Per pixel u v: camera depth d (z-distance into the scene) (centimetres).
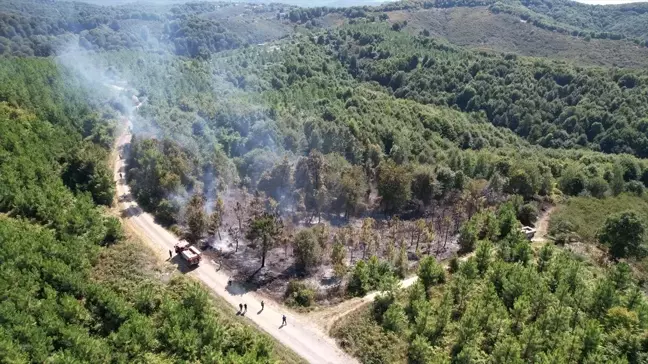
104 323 5275
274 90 15788
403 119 15875
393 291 6172
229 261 7338
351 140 11231
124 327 5034
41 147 8850
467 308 5650
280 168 9262
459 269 6756
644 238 7925
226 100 13050
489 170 11231
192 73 15675
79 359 4572
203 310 5647
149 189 8975
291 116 12275
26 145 8556
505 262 6712
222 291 6588
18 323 4684
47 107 10450
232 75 16700
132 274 6450
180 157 9200
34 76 11750
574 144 17888
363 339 5672
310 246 7119
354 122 12512
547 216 9775
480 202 9194
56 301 5259
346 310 6309
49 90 11325
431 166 10375
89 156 8931
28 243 5947
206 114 11850
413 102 18875
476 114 19838
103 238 7138
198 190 8975
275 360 5144
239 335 5366
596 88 19075
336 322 6056
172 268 6931
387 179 9356
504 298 5934
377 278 6925
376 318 5997
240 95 14400
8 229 6125
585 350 4897
